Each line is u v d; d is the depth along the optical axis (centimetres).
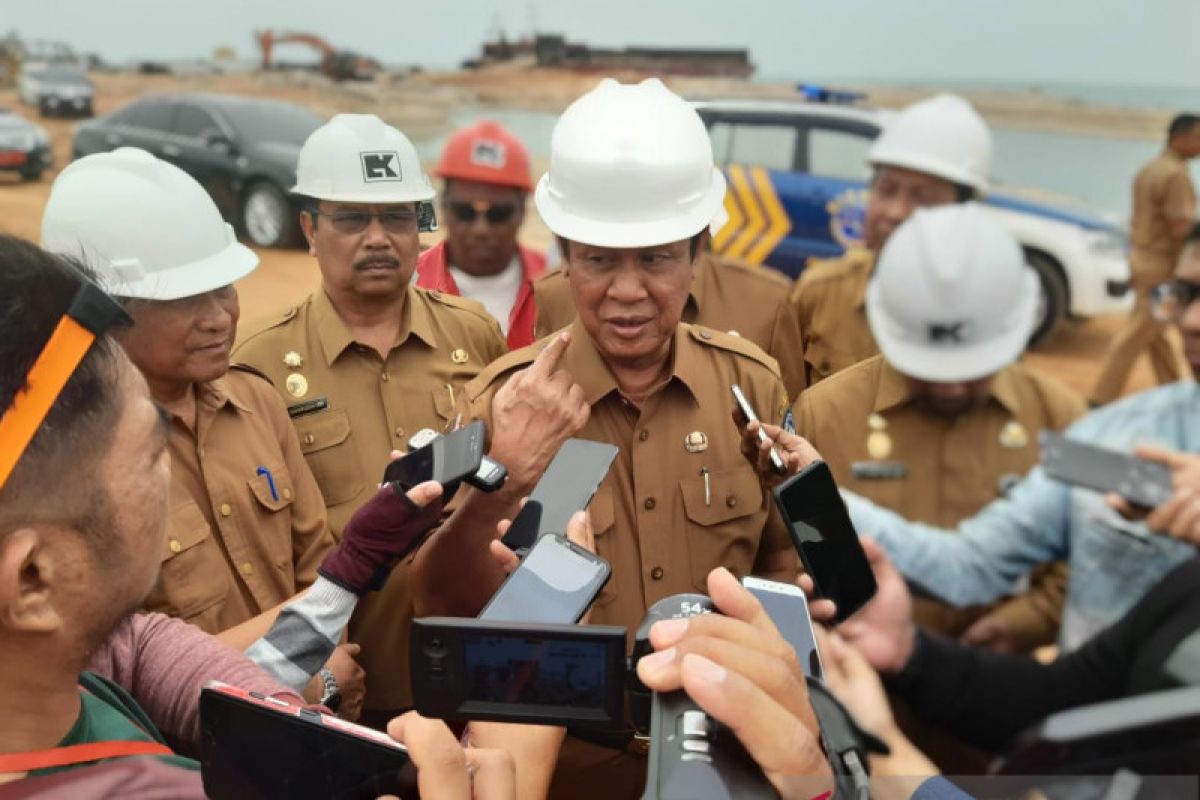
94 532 85
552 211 167
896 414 75
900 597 78
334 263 233
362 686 194
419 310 248
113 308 85
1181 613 69
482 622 89
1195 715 69
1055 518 72
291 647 141
